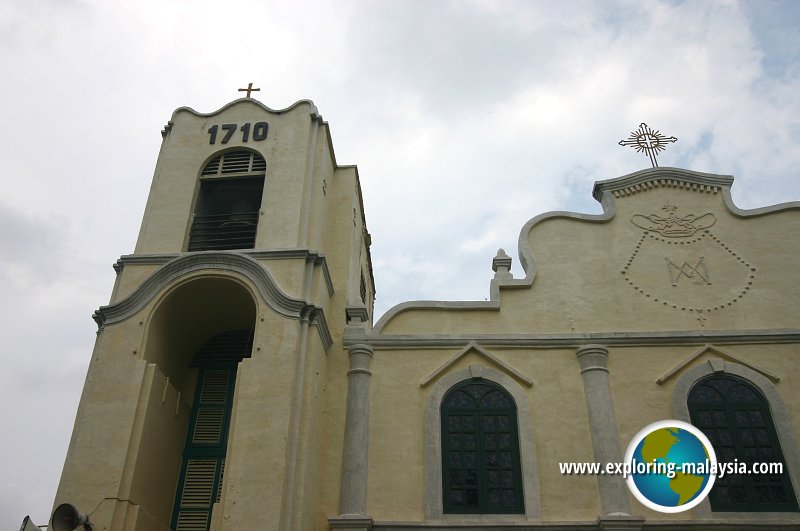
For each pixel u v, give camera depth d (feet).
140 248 49.60
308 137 54.19
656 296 50.03
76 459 40.32
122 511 39.01
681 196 54.49
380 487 43.52
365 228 67.31
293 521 38.45
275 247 48.57
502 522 41.52
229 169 53.93
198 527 44.91
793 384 45.60
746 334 47.42
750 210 52.95
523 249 52.42
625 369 46.88
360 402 46.21
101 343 44.62
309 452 41.45
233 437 40.24
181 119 56.29
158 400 44.37
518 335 48.44
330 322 50.08
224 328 51.49
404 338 48.83
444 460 44.29
